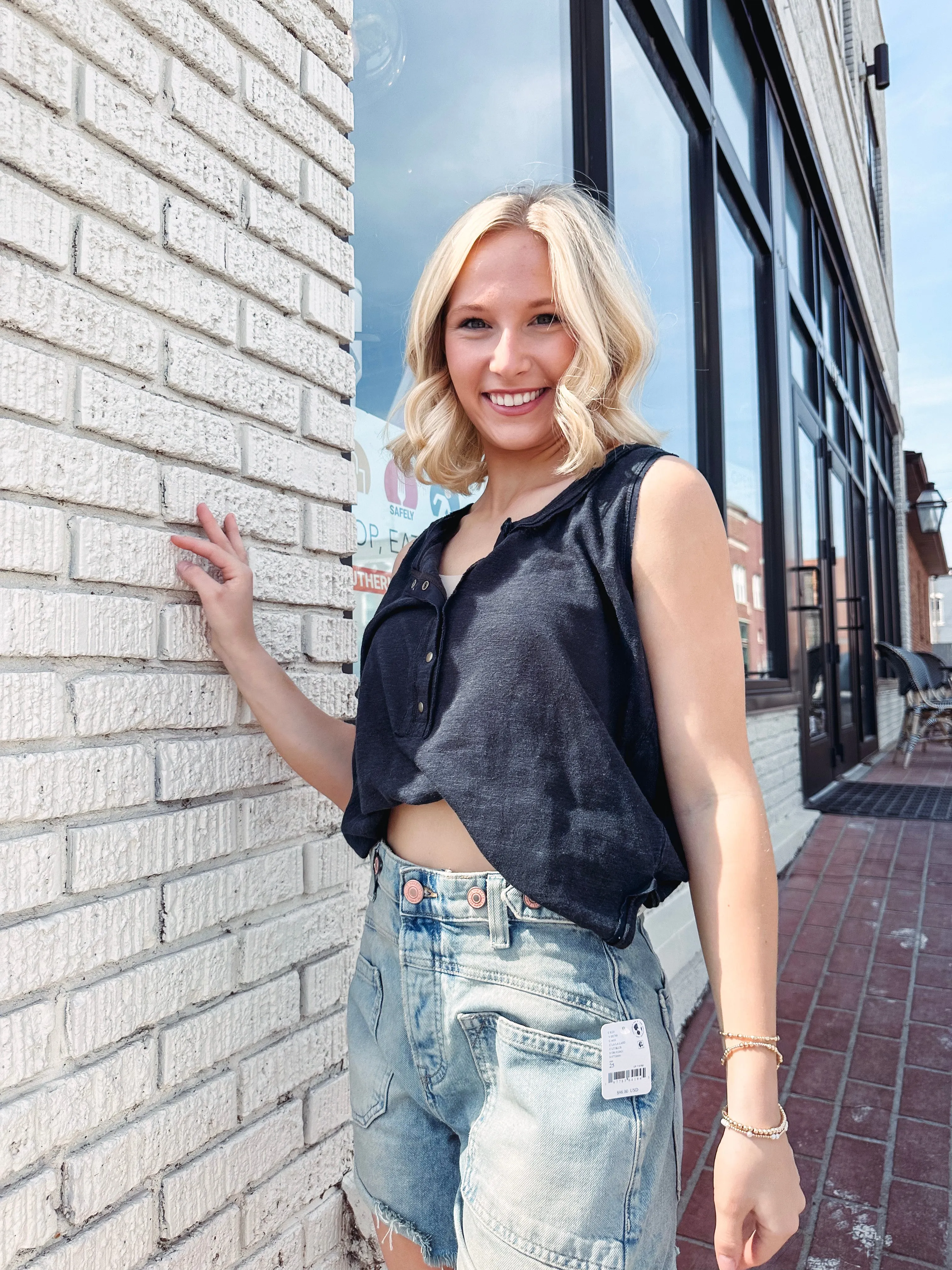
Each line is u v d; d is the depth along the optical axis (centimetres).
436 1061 94
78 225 101
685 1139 221
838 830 520
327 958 144
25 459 94
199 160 119
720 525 92
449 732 92
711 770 86
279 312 137
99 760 102
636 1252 81
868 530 1033
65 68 99
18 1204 91
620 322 103
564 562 92
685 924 319
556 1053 84
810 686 658
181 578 116
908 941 341
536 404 106
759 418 546
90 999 100
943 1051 258
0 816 90
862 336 1017
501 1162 85
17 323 93
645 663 89
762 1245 80
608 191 290
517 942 87
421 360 120
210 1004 120
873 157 1224
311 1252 135
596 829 85
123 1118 106
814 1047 265
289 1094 134
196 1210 114
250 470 129
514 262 103
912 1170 204
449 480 127
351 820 108
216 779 121
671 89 380
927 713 984
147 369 111
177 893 113
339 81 151
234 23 125
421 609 104
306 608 144
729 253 477
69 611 99
